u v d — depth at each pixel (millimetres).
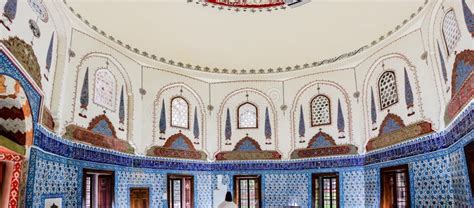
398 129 7996
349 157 9344
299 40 9031
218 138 10305
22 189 5395
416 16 7426
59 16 6699
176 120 9758
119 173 8234
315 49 9391
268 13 8070
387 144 8305
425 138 7230
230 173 10156
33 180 5574
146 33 8469
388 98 8398
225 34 8797
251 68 10312
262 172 10078
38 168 5812
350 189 9227
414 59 7688
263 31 8703
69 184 6891
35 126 5637
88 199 7504
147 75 9359
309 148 9852
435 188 6949
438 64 7027
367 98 9156
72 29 7285
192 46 9195
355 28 8367
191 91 10148
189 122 10008
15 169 5387
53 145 6375
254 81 10438
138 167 8758
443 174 6801
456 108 6059
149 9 7684
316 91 9984
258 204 9977
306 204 9641
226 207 6281
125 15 7742
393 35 8156
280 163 10047
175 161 9523
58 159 6555
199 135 10156
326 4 7641
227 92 10445
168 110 9609
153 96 9367
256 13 8078
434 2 6695
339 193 9320
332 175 9484
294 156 9977
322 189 9617
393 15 7703
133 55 8953
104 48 8141
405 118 7840
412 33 7758
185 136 9844
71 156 6973
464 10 5395
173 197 9453
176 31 8531
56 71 6773
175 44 9039
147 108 9219
